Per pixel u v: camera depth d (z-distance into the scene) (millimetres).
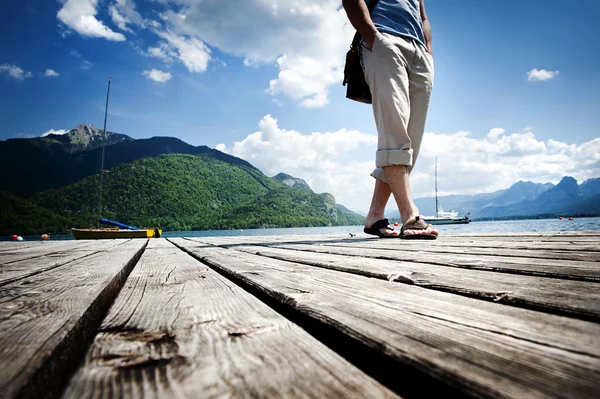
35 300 952
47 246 4750
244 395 421
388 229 4113
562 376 424
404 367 506
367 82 3957
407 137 3621
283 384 452
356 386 443
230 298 1014
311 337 640
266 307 891
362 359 605
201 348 592
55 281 1332
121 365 520
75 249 3799
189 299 1009
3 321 719
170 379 472
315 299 900
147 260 2365
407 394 523
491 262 1509
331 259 1916
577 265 1337
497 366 458
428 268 1446
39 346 555
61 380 578
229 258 2209
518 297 847
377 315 730
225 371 495
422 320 689
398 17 3807
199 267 1855
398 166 3686
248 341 623
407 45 3732
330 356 547
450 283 1071
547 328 622
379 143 3766
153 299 1018
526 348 522
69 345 641
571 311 732
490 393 391
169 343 619
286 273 1432
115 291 1341
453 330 621
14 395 392
